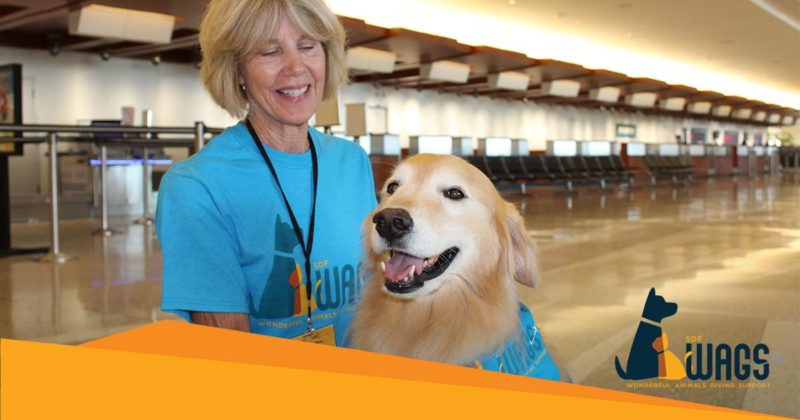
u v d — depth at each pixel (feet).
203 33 4.95
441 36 48.88
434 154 4.92
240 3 4.68
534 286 5.01
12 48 42.80
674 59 72.54
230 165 4.73
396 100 67.56
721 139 123.95
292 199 4.98
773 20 50.65
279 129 5.03
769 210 39.19
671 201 47.93
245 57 4.81
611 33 56.59
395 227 4.26
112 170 38.83
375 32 44.60
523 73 65.41
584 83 73.41
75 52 45.32
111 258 21.95
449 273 4.45
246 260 4.78
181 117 50.83
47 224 34.99
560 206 44.16
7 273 19.04
